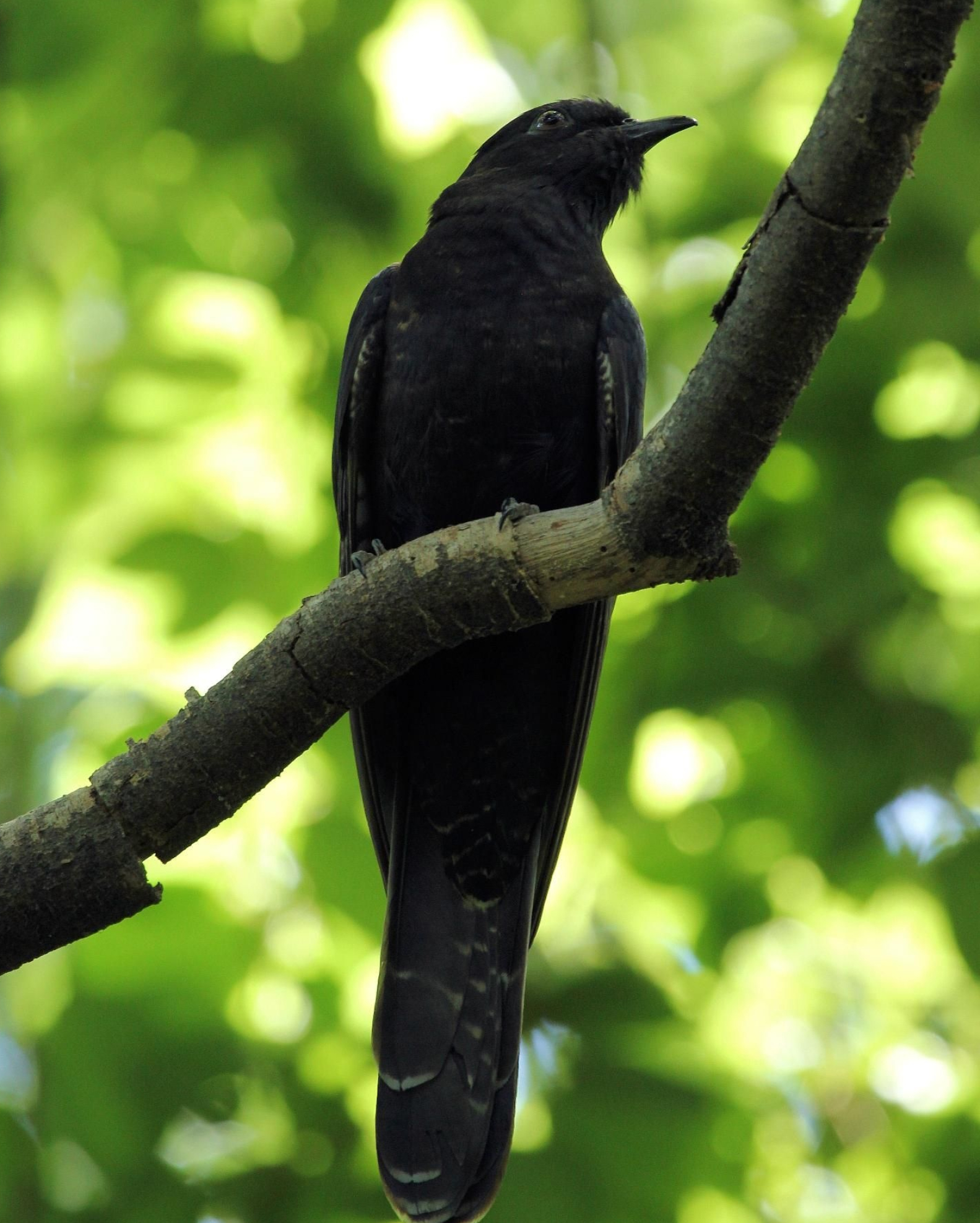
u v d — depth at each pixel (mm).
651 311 11648
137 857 5938
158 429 11500
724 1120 10078
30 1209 9914
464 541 6059
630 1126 9750
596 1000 10273
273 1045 10336
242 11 12227
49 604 10758
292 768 10641
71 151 12156
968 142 11031
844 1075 11945
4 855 5824
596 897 11023
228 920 10203
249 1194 9961
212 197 12281
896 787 10406
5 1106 10125
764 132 11930
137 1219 9867
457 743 8641
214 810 6016
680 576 6098
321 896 10219
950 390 11328
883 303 10945
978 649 10562
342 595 6051
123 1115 9977
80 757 10430
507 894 8594
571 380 8469
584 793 10508
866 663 10508
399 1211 7586
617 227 12242
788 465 10938
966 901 9852
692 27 12836
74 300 12898
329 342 11789
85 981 10055
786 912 11008
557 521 6027
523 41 13227
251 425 11617
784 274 5305
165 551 10852
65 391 12156
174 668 10578
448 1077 8031
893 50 4922
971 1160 10633
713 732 10773
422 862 8625
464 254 8641
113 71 11922
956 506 10914
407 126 12562
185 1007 10055
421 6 12766
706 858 10664
